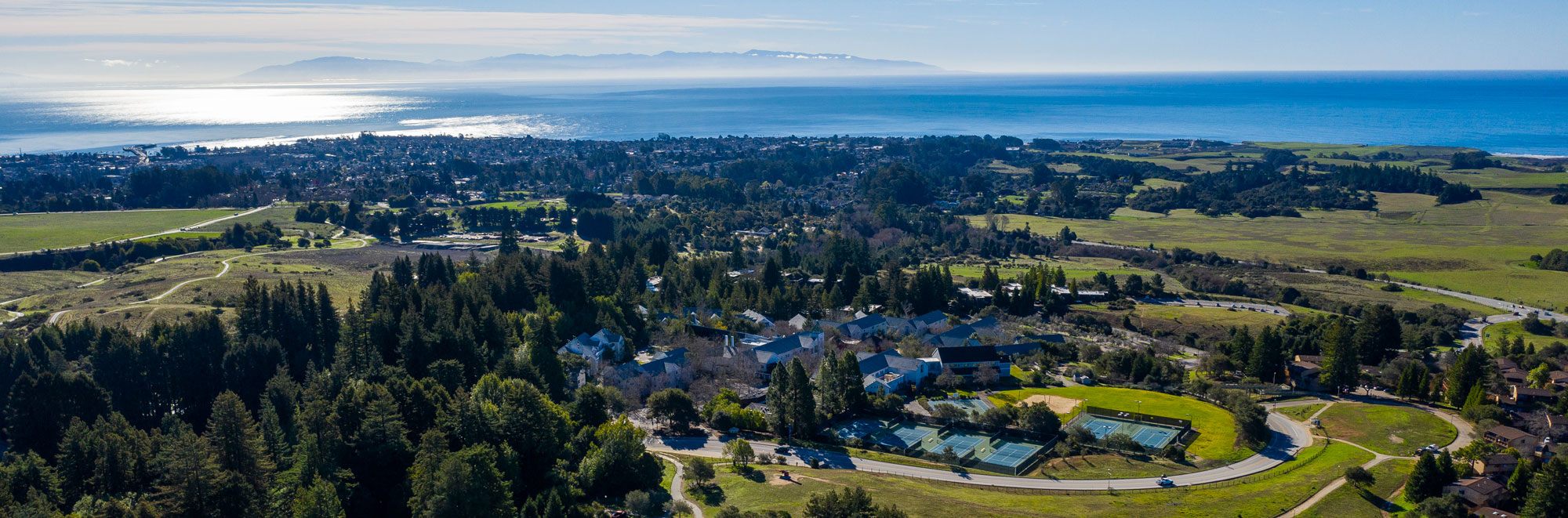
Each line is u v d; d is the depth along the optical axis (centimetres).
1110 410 13438
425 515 8419
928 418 12962
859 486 9988
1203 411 13512
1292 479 10725
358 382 11356
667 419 12762
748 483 10206
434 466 8825
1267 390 14988
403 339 13562
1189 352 18562
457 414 10338
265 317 14812
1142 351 17275
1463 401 13775
